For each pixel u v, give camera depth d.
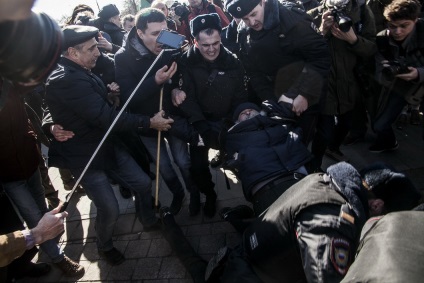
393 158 3.32
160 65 2.66
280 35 2.52
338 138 3.43
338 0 2.61
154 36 2.53
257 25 2.50
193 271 2.39
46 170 3.46
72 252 3.05
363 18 2.83
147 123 2.49
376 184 1.53
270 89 2.84
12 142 2.24
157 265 2.73
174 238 2.62
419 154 3.29
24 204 2.50
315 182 1.53
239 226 2.48
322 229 1.33
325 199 1.41
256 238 1.68
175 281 2.57
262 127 2.47
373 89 2.99
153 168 4.04
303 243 1.36
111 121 2.29
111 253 2.79
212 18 2.46
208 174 3.01
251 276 1.73
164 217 2.71
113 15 4.51
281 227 1.53
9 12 0.68
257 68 2.82
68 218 3.47
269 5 2.45
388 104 2.95
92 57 2.28
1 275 1.95
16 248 1.72
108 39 4.22
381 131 3.09
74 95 2.17
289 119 2.57
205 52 2.54
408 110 3.80
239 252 1.87
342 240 1.29
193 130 2.80
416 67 2.54
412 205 1.52
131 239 3.04
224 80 2.69
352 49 2.74
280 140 2.40
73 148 2.40
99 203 2.54
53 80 2.17
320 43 2.52
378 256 0.97
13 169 2.32
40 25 0.77
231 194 3.34
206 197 3.12
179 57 2.73
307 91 2.56
